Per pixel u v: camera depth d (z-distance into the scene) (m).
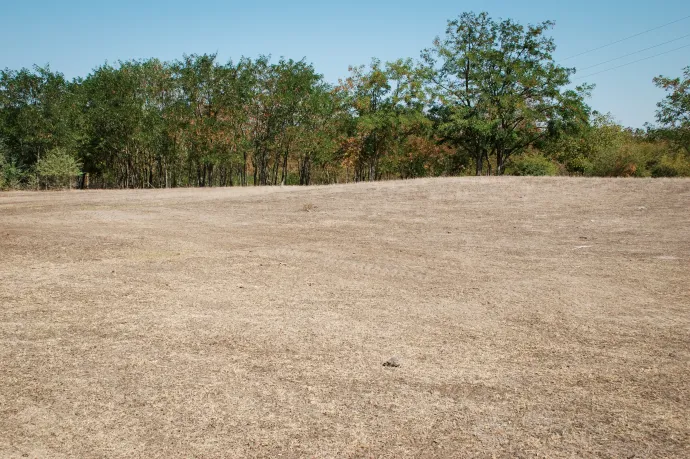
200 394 3.32
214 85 43.81
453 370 3.79
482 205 16.23
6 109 45.09
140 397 3.26
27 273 6.81
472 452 2.67
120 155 51.19
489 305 5.65
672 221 12.07
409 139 48.91
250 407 3.15
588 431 2.90
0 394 3.27
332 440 2.78
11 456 2.58
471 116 37.44
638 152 40.22
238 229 12.44
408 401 3.27
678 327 4.85
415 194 19.17
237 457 2.60
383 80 44.41
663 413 3.12
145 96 45.59
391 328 4.79
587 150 45.66
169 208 17.48
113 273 6.90
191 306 5.39
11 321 4.76
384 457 2.62
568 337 4.58
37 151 46.66
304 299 5.79
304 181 52.22
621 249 9.28
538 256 8.80
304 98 44.84
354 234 11.73
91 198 22.62
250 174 66.69
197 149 44.47
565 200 16.17
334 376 3.65
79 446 2.69
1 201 21.06
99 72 45.91
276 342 4.34
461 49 39.25
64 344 4.19
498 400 3.30
